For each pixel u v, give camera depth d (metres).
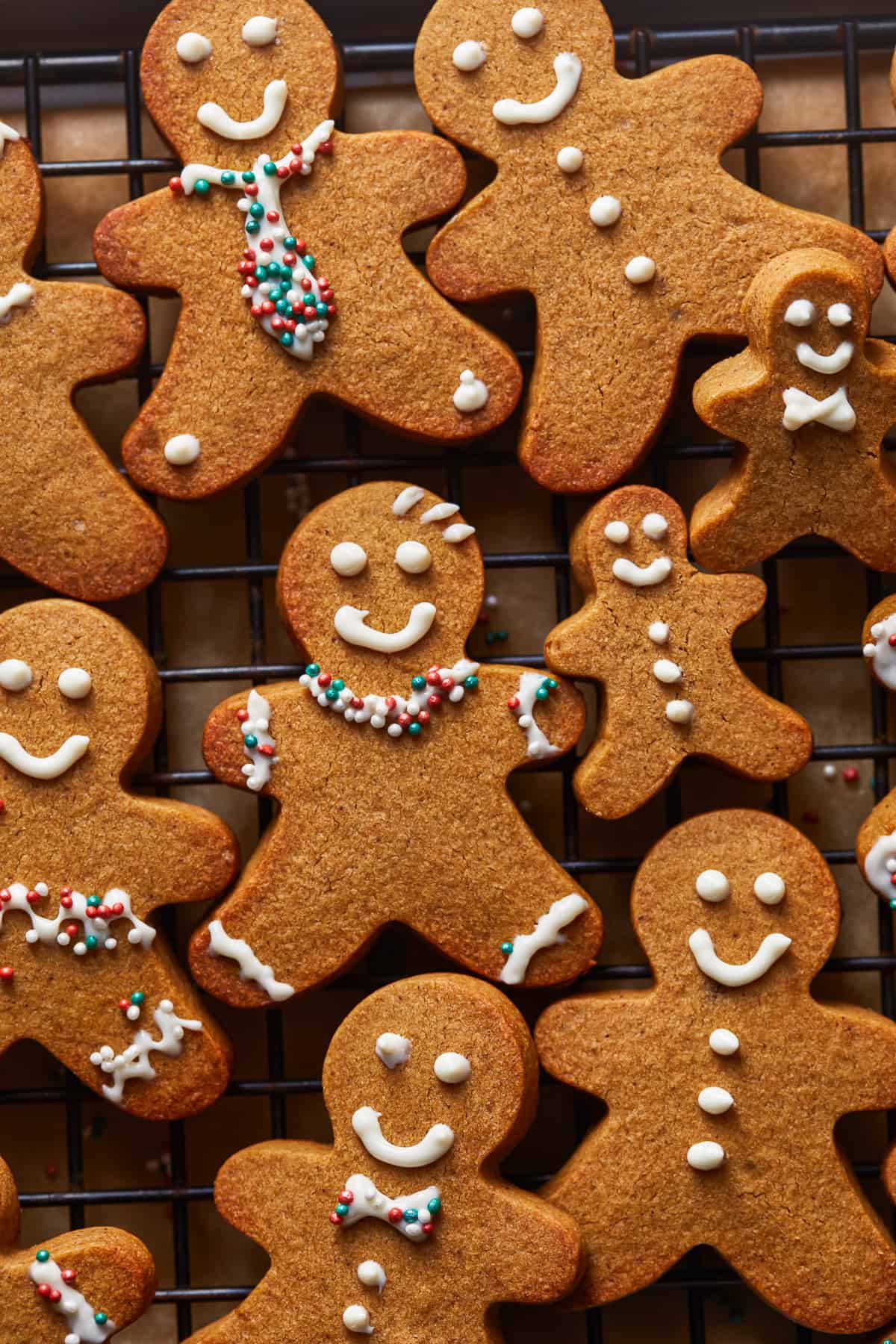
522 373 0.49
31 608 0.48
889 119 0.51
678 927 0.48
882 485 0.48
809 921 0.48
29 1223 0.50
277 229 0.48
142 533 0.48
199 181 0.48
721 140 0.48
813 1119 0.48
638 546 0.48
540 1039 0.48
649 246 0.48
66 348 0.48
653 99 0.48
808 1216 0.48
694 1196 0.48
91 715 0.48
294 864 0.48
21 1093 0.49
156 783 0.50
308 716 0.48
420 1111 0.47
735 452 0.49
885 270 0.49
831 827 0.51
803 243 0.48
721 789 0.51
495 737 0.48
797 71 0.51
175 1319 0.50
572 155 0.48
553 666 0.48
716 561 0.48
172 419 0.48
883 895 0.48
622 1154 0.48
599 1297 0.48
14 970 0.48
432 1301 0.47
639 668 0.48
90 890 0.48
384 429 0.49
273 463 0.50
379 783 0.48
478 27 0.48
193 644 0.51
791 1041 0.48
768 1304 0.48
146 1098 0.48
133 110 0.50
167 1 0.51
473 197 0.50
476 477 0.51
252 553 0.50
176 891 0.48
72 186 0.51
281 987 0.48
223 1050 0.48
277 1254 0.47
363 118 0.51
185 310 0.48
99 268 0.49
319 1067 0.50
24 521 0.48
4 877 0.48
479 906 0.48
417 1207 0.47
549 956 0.48
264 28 0.48
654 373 0.48
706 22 0.52
